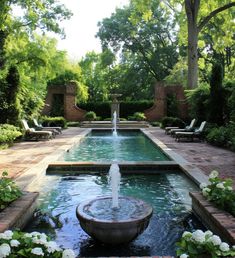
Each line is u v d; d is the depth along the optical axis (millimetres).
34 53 23812
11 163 8289
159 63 36031
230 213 4266
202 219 4691
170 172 8156
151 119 26344
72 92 26219
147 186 6941
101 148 12516
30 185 6281
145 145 13477
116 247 4043
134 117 25406
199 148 11297
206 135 13383
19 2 20266
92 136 17625
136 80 36656
